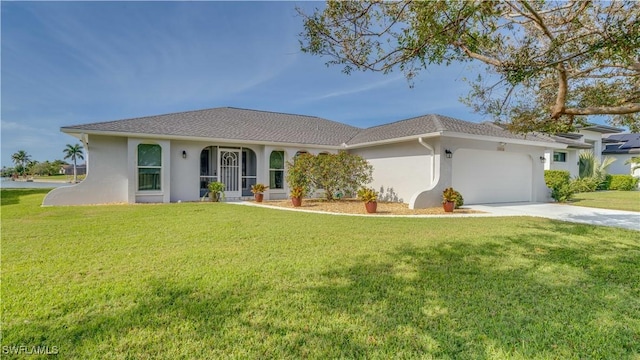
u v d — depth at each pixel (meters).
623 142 30.30
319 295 3.93
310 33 4.72
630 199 17.08
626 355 2.74
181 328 3.13
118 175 13.97
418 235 7.45
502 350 2.80
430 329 3.14
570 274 4.77
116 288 4.09
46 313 3.41
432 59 4.30
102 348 2.80
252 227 8.28
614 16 4.32
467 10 3.56
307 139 17.88
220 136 15.45
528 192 16.02
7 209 11.57
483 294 3.99
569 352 2.78
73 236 7.05
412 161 14.09
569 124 6.44
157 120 15.64
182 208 12.07
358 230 8.00
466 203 14.01
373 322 3.28
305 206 13.49
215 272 4.73
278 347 2.83
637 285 4.34
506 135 14.69
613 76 5.54
